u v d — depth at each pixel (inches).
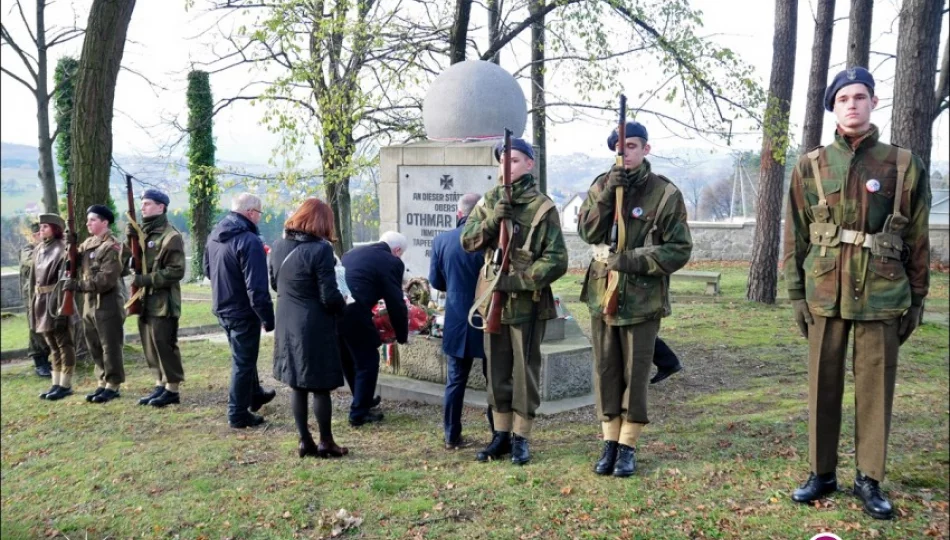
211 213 804.6
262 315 227.8
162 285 256.4
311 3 413.1
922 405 240.2
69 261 273.0
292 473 191.9
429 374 264.1
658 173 180.2
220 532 160.9
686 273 576.1
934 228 780.0
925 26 364.8
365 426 232.2
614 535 150.9
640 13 435.2
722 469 183.2
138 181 405.4
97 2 342.3
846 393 251.6
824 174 154.3
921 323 404.2
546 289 189.6
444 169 283.7
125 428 240.1
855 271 151.3
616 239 173.9
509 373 194.1
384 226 296.7
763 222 499.8
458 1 433.7
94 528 166.9
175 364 264.8
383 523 161.3
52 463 210.4
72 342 289.7
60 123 605.0
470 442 212.7
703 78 434.9
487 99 285.4
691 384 278.4
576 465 189.0
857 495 161.0
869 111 149.7
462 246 197.0
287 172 433.4
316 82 426.9
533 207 185.0
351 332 227.9
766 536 147.7
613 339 179.9
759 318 436.5
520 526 156.6
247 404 237.0
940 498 163.0
